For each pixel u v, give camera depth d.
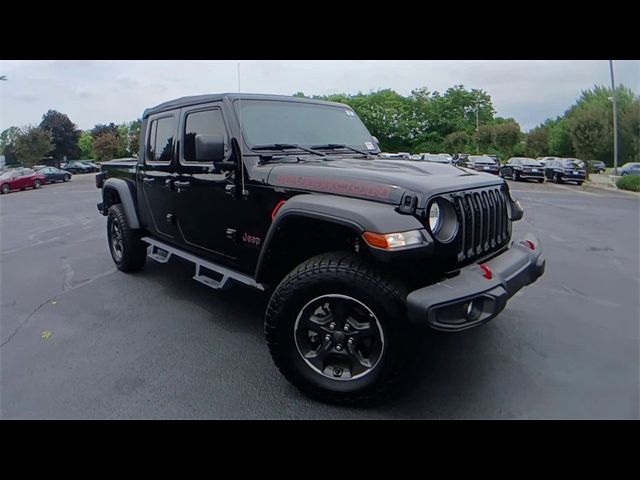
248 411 2.62
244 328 3.85
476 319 2.36
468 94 65.00
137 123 66.31
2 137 52.69
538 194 18.81
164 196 4.27
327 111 3.98
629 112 36.12
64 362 3.24
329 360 2.69
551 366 3.15
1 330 3.84
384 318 2.40
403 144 58.34
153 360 3.26
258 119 3.41
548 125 61.03
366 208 2.43
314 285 2.55
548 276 5.48
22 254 6.98
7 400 2.75
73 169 50.31
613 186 23.91
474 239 2.71
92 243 7.92
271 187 2.99
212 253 3.75
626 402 2.69
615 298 4.62
